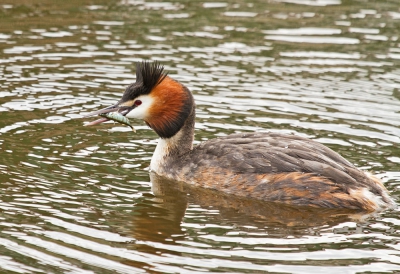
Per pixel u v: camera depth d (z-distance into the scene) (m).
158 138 15.41
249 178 12.89
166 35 21.19
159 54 19.64
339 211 12.34
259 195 12.84
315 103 16.80
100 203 12.22
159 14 23.11
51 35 20.86
